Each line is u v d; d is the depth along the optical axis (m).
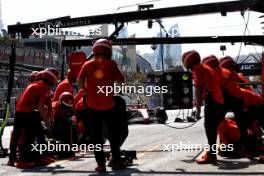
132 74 38.81
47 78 7.26
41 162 7.21
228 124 7.46
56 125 8.03
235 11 8.88
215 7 8.98
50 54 38.53
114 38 9.80
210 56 7.04
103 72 6.48
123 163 6.71
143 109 20.97
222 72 6.97
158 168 6.57
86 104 6.52
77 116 8.34
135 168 6.62
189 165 6.79
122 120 6.63
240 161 7.05
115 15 9.61
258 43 9.98
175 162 7.18
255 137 7.54
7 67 29.47
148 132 14.52
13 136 7.21
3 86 27.64
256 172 5.97
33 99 7.18
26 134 7.18
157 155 8.20
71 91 8.70
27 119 7.16
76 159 7.92
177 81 7.30
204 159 6.92
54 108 8.20
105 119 6.55
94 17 9.80
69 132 8.09
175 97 7.30
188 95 7.28
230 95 6.98
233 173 5.95
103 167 6.41
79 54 8.65
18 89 28.05
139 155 8.24
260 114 7.21
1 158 8.26
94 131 6.46
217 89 6.82
